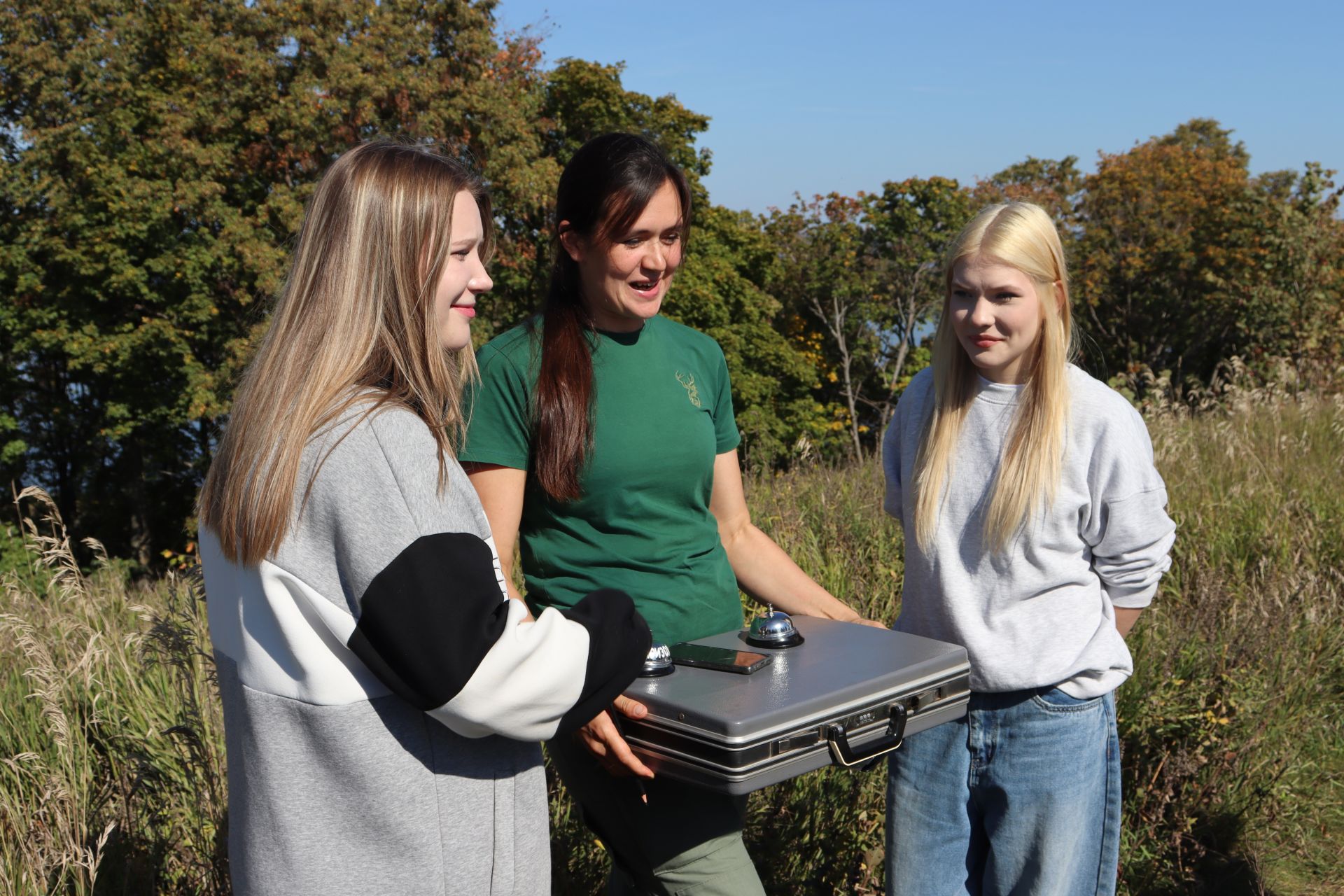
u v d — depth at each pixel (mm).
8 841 2432
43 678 2768
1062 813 2131
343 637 1305
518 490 1965
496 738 1429
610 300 1921
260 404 1383
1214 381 8750
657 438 1968
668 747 1624
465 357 1598
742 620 2150
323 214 1438
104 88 23578
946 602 2168
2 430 27359
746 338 31641
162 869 2498
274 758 1353
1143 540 2070
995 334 2041
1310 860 3242
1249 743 3406
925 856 2244
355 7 23359
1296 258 29266
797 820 2906
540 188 23125
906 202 37625
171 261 23094
